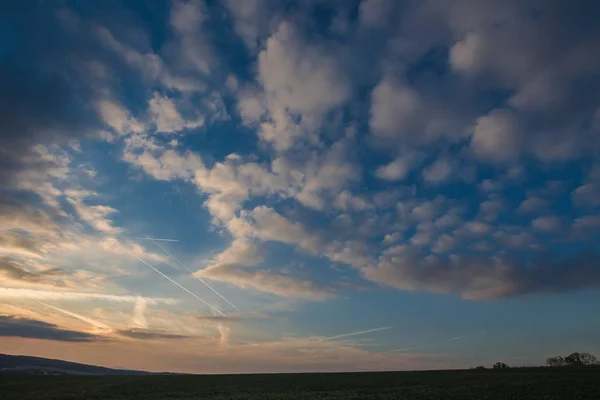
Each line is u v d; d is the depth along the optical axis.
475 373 75.75
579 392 42.88
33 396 64.25
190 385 76.19
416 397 48.56
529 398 42.44
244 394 63.44
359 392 58.31
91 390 70.38
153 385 76.38
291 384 75.81
